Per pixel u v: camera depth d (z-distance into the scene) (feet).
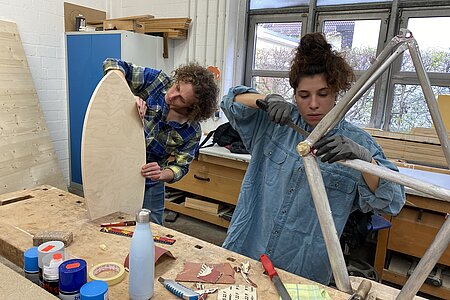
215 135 9.99
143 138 4.80
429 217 7.18
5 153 9.58
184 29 11.85
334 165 3.61
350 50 10.45
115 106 4.30
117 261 3.27
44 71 11.87
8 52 10.18
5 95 9.87
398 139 8.90
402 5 9.45
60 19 12.01
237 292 2.89
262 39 11.99
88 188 4.08
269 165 4.10
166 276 3.09
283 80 11.68
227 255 3.51
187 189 10.50
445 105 8.50
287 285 3.02
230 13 11.27
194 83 5.06
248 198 4.24
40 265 2.81
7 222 3.98
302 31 11.09
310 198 3.78
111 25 11.49
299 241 3.88
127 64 5.41
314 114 3.47
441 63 9.23
